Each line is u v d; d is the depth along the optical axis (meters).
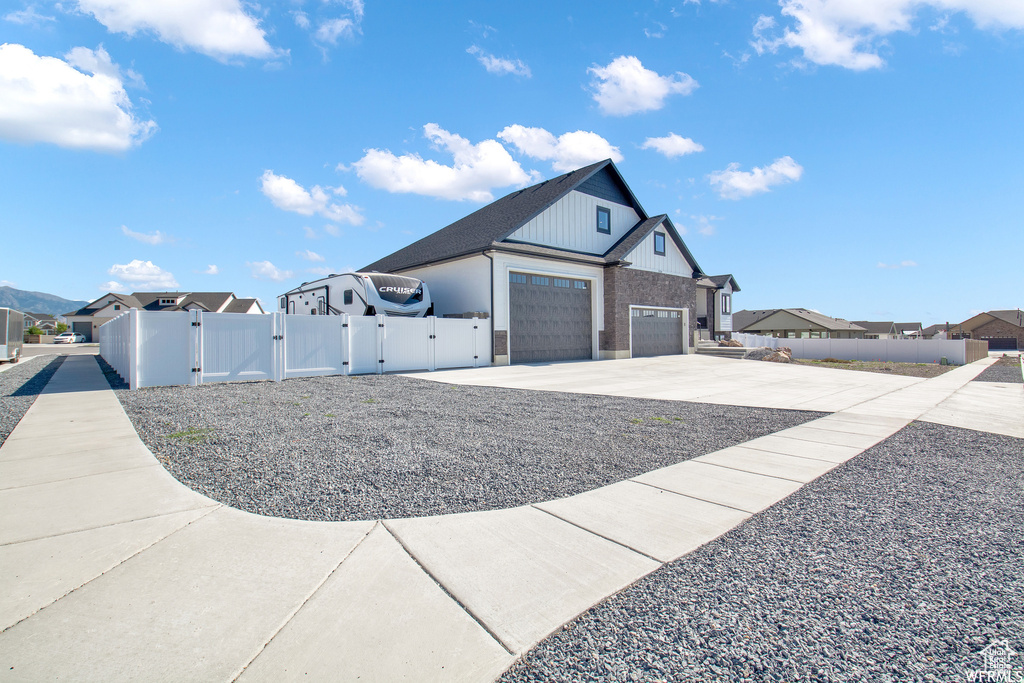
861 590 2.37
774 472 4.26
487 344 15.51
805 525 3.13
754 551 2.76
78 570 2.42
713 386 10.88
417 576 2.43
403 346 13.29
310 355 11.45
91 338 50.75
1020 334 65.81
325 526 3.02
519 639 1.96
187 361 9.79
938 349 23.59
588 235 19.45
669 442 5.35
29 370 13.92
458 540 2.85
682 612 2.17
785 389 10.42
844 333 57.66
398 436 5.43
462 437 5.43
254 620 2.03
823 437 5.65
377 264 23.12
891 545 2.86
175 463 4.29
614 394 9.27
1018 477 4.17
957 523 3.19
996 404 8.45
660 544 2.83
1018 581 2.46
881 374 15.00
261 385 9.86
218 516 3.14
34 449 4.72
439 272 18.05
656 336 21.59
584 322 18.98
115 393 8.53
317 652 1.84
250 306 55.81
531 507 3.39
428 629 2.00
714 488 3.83
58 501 3.35
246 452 4.68
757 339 30.36
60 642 1.86
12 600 2.13
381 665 1.78
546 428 5.99
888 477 4.14
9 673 1.69
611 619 2.10
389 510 3.30
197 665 1.75
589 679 1.75
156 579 2.35
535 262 16.92
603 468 4.34
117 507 3.26
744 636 2.01
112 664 1.75
